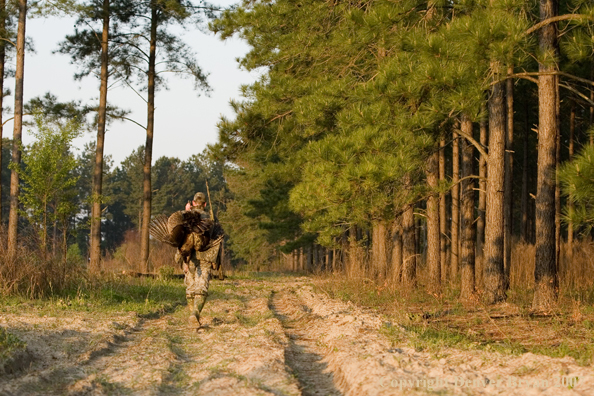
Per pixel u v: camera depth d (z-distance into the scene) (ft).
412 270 56.03
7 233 39.63
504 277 43.80
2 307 30.73
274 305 44.57
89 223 63.00
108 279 47.14
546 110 39.14
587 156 21.68
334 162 37.78
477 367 17.62
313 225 45.93
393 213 42.78
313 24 49.90
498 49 28.94
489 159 43.93
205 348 22.17
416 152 37.45
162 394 15.53
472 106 33.06
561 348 22.03
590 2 31.07
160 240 27.14
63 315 29.50
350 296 48.08
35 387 15.65
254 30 52.70
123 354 20.51
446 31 31.65
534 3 39.52
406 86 34.47
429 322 32.35
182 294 47.80
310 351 23.04
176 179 298.97
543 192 39.06
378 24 36.86
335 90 46.91
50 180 54.95
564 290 46.11
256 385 15.43
